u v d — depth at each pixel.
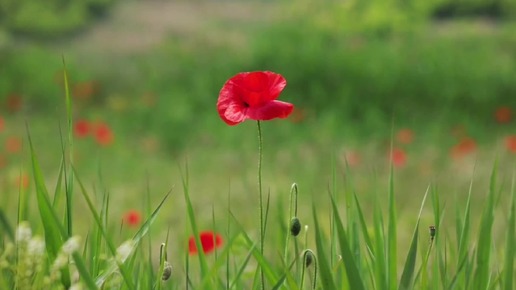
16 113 20.56
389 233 2.60
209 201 10.00
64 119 19.50
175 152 15.40
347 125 17.34
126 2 35.59
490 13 32.34
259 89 2.45
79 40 30.86
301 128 16.84
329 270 2.25
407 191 10.52
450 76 20.31
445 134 16.88
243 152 14.67
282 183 11.33
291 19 29.94
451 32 28.72
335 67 20.64
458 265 2.73
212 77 21.55
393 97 19.67
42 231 2.67
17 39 31.11
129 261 2.58
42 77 22.80
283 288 2.49
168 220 7.46
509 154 13.57
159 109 19.00
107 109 20.69
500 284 2.63
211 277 2.57
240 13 35.06
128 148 15.83
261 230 2.49
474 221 7.83
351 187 2.98
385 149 14.42
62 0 33.38
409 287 2.39
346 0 28.97
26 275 2.15
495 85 19.75
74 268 2.57
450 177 11.32
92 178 12.70
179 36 30.56
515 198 2.64
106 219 2.76
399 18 28.30
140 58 26.50
